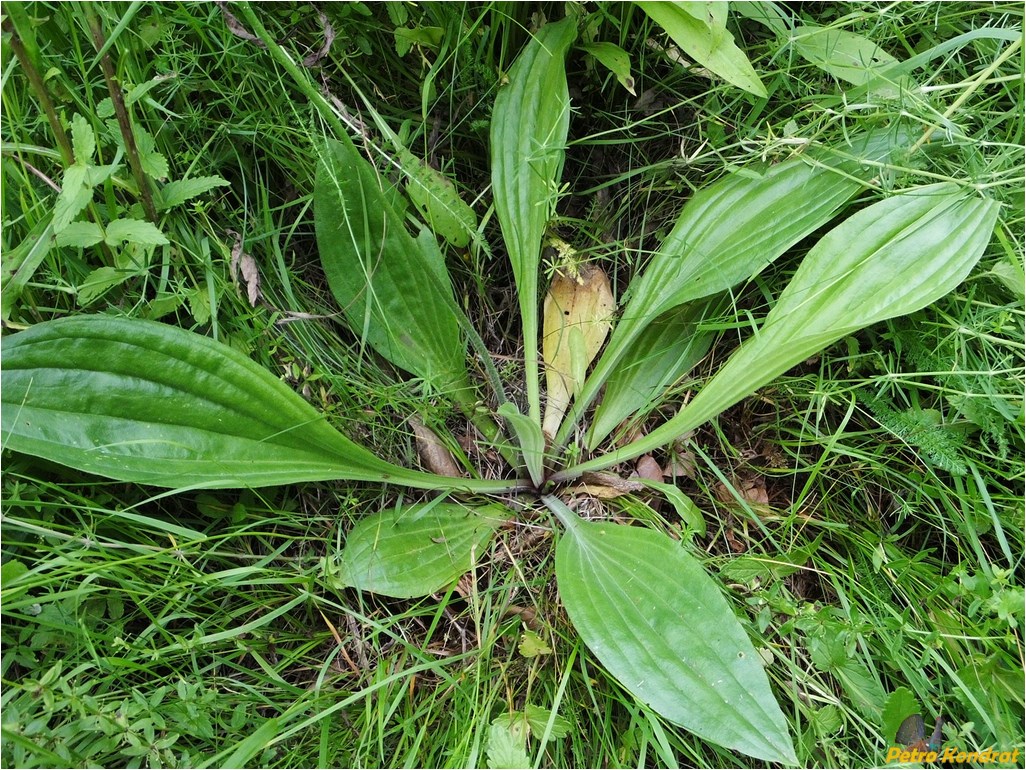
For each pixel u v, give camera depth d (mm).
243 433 382
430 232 427
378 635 406
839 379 440
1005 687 365
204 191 393
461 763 345
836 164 429
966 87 454
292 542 411
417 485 417
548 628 399
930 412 412
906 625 377
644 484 441
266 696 378
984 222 389
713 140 448
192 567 362
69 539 340
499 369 485
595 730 378
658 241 483
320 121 422
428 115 464
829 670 376
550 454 455
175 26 402
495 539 437
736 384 405
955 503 420
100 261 394
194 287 398
